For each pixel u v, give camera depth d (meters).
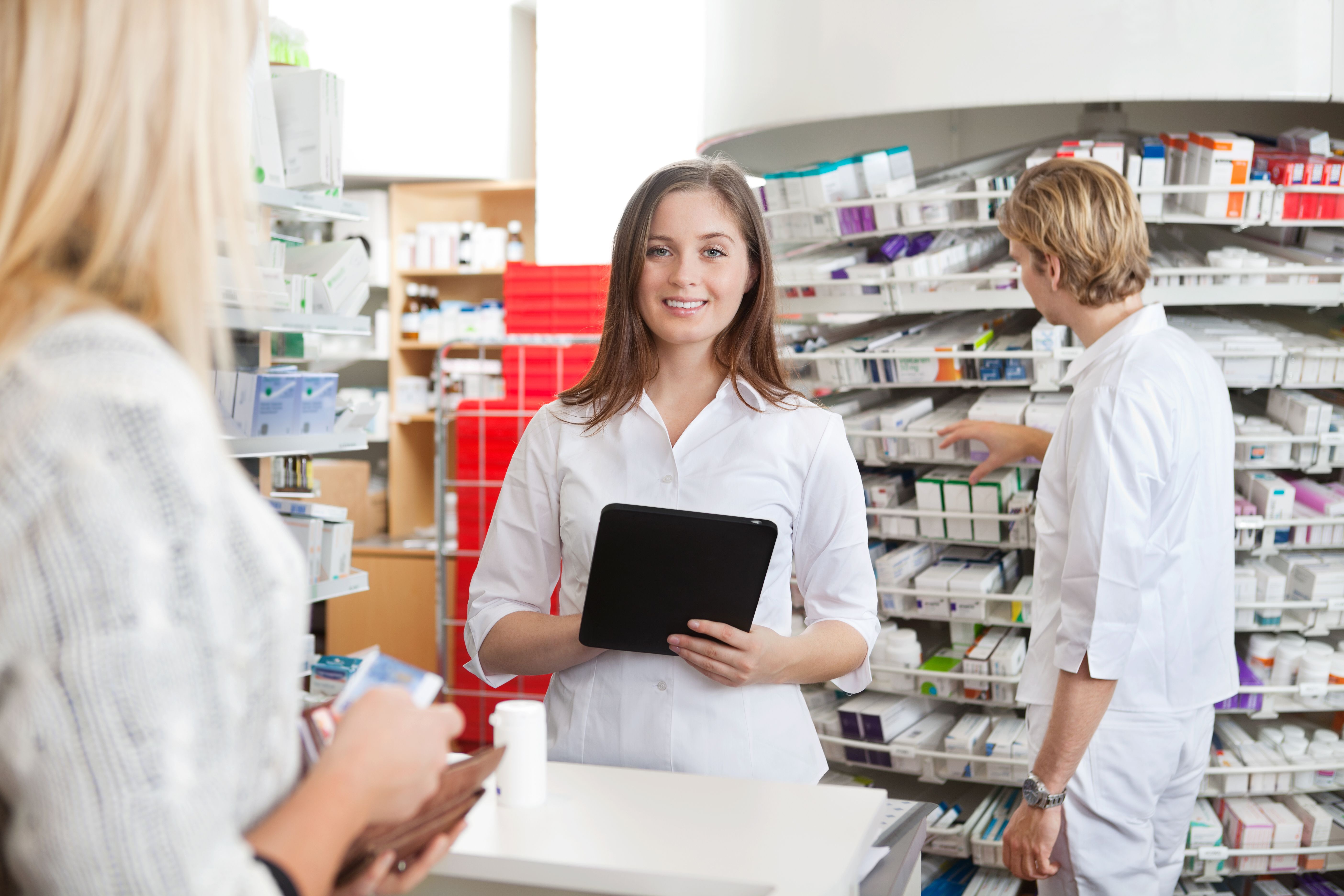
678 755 1.42
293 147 1.93
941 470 2.30
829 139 2.83
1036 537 1.85
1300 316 2.42
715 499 1.47
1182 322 2.32
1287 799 2.26
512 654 1.50
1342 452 2.12
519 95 4.59
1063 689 1.63
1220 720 2.36
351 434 2.07
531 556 1.59
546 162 3.39
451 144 4.37
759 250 1.52
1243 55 2.02
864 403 2.51
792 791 1.18
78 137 0.59
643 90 3.34
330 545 1.94
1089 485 1.59
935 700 2.43
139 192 0.61
